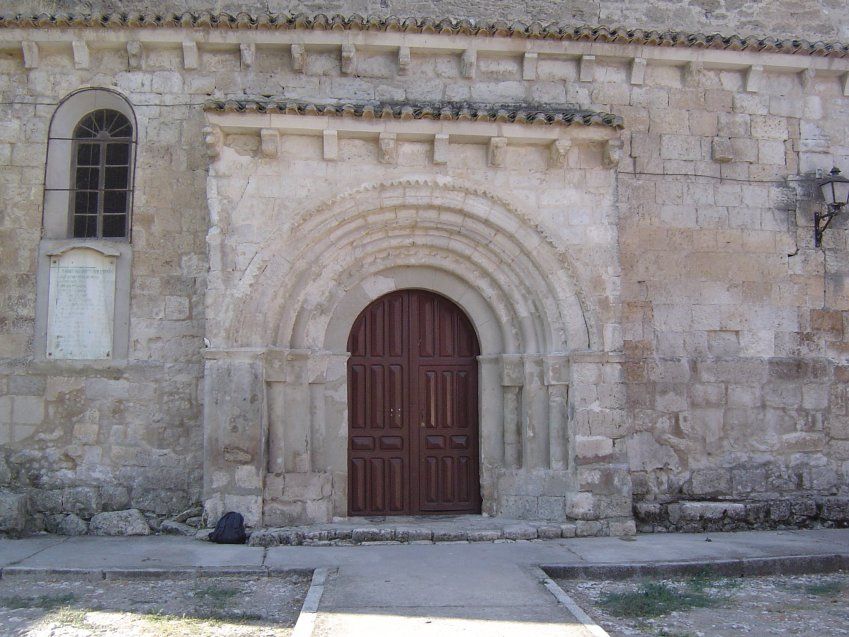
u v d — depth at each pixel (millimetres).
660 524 9836
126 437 9711
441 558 8102
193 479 9656
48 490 9586
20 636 6020
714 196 10461
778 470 10227
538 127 9531
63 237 10047
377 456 10148
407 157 9625
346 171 9531
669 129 10453
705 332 10289
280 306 9438
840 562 8297
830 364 10516
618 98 10375
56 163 10086
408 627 6004
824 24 11195
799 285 10547
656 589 7320
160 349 9820
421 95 10070
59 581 7547
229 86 10000
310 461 9672
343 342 10047
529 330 9977
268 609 6746
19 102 10016
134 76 10039
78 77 10031
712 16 11039
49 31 9805
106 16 9664
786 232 10578
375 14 10453
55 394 9719
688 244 10344
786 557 8203
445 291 10258
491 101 10141
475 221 9828
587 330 9656
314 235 9477
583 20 10766
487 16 10648
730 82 10633
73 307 9820
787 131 10711
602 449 9484
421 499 10133
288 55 10016
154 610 6656
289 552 8367
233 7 10328
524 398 9938
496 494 9930
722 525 9891
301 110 9188
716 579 7891
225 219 9328
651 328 10180
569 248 9695
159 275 9891
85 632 6117
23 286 9820
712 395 10211
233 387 9141
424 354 10344
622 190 10289
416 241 9984
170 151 10008
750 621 6586
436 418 10281
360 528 8945
